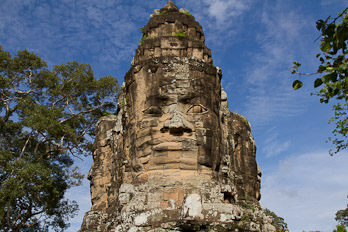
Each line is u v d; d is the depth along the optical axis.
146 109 19.06
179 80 19.23
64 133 30.42
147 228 16.56
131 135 19.70
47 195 28.67
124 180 20.27
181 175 17.81
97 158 27.52
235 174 23.08
